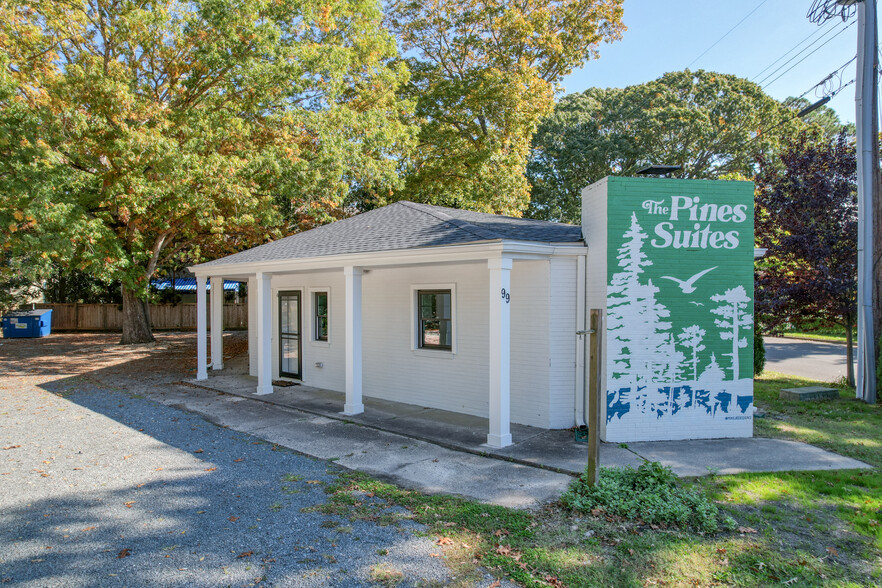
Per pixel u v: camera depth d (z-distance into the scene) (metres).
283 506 5.02
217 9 13.91
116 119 12.97
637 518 4.64
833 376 13.86
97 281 28.30
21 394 11.16
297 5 15.55
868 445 6.93
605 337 7.26
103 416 9.03
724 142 30.45
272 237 19.64
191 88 14.79
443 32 24.05
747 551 4.05
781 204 11.66
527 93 21.45
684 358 7.27
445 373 9.43
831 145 11.66
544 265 8.09
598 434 5.10
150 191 13.52
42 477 5.87
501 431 7.02
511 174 22.44
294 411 9.50
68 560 3.97
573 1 24.34
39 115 12.30
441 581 3.66
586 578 3.68
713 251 7.34
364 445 7.25
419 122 22.44
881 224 9.93
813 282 10.73
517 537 4.32
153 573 3.77
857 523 4.52
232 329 31.05
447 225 8.96
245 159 15.07
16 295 27.62
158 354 18.55
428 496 5.27
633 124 30.62
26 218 12.63
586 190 7.99
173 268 27.91
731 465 6.11
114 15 14.78
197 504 5.07
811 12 10.68
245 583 3.63
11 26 12.95
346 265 9.23
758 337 12.86
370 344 10.75
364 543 4.23
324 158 15.46
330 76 16.39
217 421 8.69
